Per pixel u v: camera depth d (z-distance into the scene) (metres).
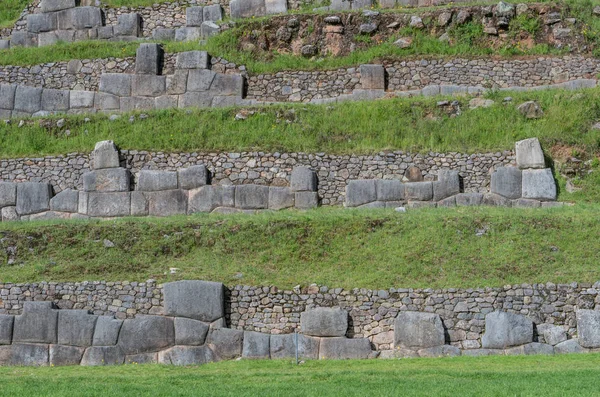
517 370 25.75
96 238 33.38
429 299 29.94
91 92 43.41
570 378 23.80
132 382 24.98
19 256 32.81
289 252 32.69
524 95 40.28
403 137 38.81
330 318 29.53
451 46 44.12
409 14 45.12
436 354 29.12
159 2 48.59
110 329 29.41
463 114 39.56
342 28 45.09
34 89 43.34
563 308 29.75
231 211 36.72
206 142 38.72
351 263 32.06
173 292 29.89
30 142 39.53
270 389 23.34
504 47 44.06
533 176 36.78
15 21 48.88
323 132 38.91
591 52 43.53
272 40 45.12
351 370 26.58
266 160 37.84
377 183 36.88
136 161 38.09
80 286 30.47
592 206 35.62
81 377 26.05
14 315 29.72
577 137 38.53
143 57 43.62
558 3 44.81
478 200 36.69
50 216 37.09
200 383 24.75
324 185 37.50
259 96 43.22
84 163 38.06
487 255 31.88
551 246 32.12
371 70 42.88
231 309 30.41
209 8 47.62
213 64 43.84
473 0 47.50
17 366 28.92
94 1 48.69
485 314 29.67
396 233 33.16
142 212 36.97
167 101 43.06
